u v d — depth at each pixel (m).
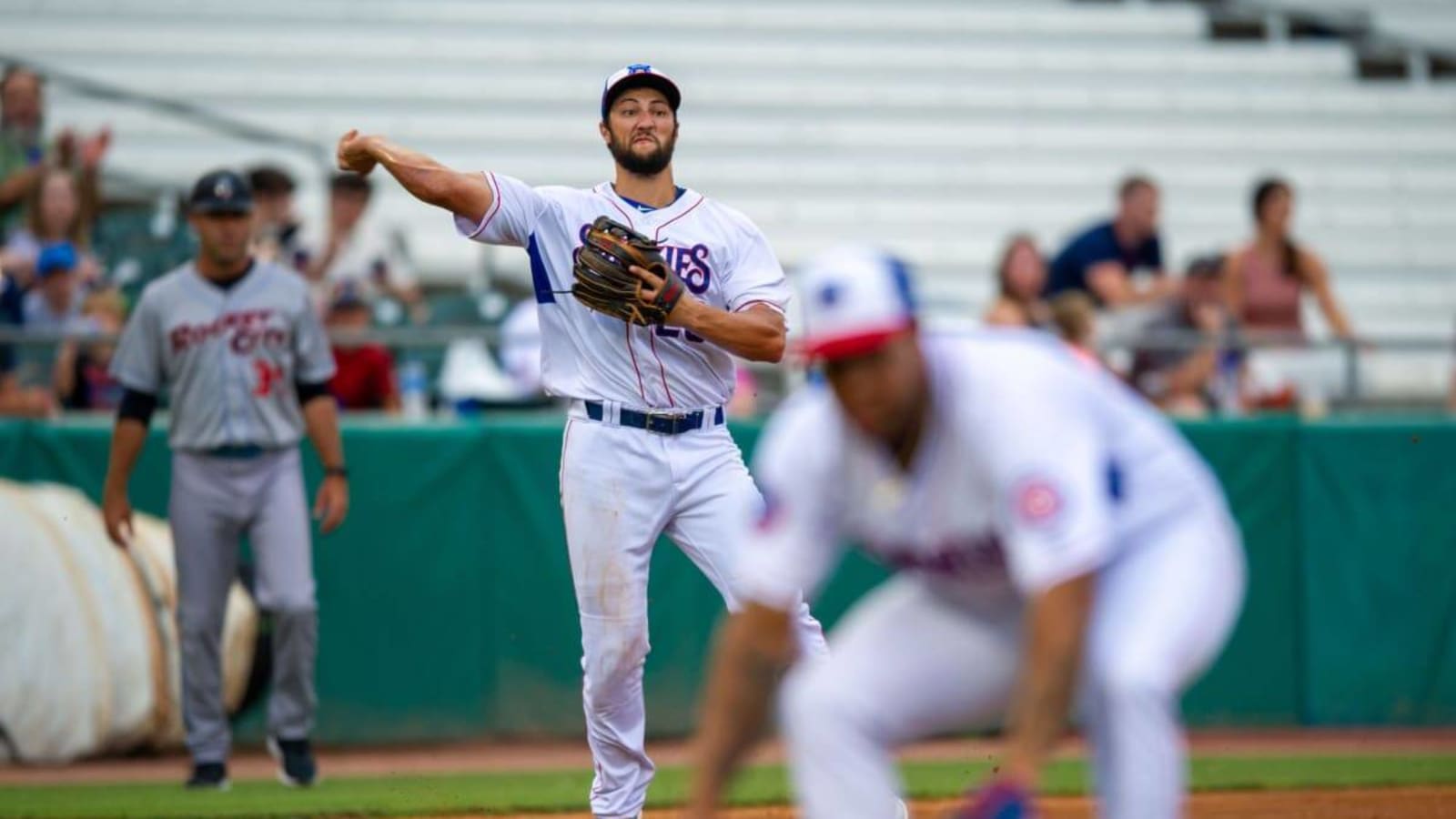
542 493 31.92
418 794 25.19
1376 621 33.50
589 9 58.47
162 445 31.69
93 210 39.09
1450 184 58.12
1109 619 11.84
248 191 25.91
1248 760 29.28
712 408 20.00
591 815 23.20
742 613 12.22
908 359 11.15
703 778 12.23
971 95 58.34
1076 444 11.27
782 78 58.28
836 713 12.01
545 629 31.78
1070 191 55.91
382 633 31.53
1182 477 12.23
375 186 46.69
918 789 25.33
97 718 29.44
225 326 25.75
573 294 19.11
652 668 31.84
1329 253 55.72
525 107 55.28
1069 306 34.50
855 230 54.22
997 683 12.33
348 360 33.34
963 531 11.68
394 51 56.34
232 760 30.33
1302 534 33.44
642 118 19.77
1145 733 11.19
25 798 24.86
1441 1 63.72
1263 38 62.88
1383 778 26.62
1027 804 10.51
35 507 30.34
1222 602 12.02
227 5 56.44
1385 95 60.56
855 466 11.66
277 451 26.20
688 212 20.02
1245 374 35.59
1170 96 59.34
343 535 31.50
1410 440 33.62
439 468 31.73
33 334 32.56
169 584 30.89
